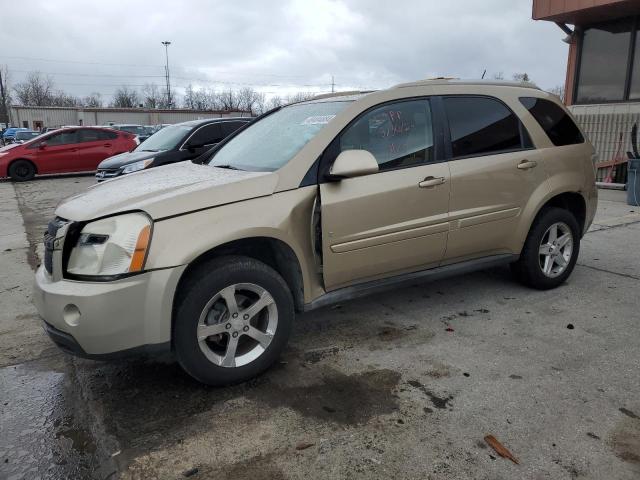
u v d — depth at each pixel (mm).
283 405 3004
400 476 2402
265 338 3260
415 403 2982
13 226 8945
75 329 2812
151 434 2768
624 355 3512
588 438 2645
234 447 2643
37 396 3242
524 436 2668
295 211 3297
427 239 3844
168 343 2951
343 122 3572
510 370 3340
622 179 10906
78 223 2994
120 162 9383
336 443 2646
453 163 3939
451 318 4207
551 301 4527
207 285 2992
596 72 11680
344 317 4281
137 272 2830
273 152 3725
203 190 3100
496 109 4301
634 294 4672
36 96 83375
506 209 4246
